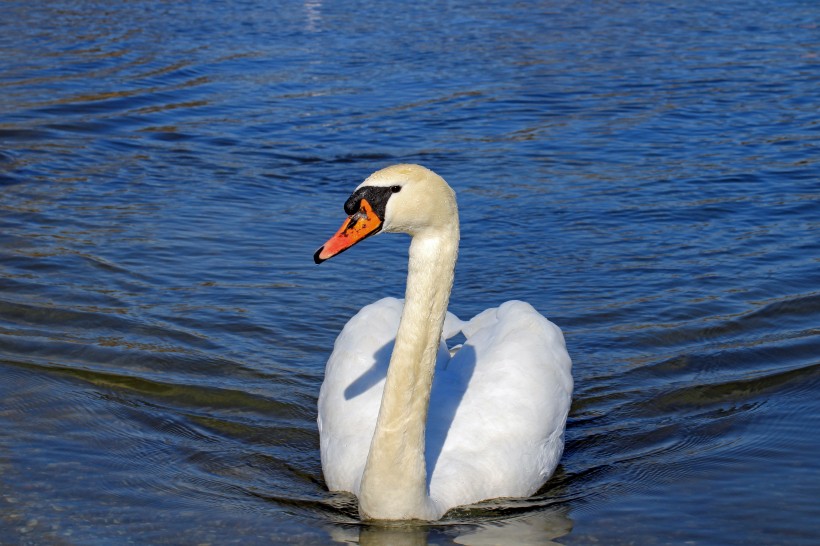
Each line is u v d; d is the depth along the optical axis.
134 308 12.66
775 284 13.38
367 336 9.93
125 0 33.31
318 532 8.50
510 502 9.10
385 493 8.52
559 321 12.54
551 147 19.30
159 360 11.51
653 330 12.30
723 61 26.42
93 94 22.14
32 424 10.17
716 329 12.30
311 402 10.91
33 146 18.75
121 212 15.83
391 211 7.99
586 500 9.12
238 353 11.75
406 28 30.36
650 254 14.36
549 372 9.89
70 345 11.72
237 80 23.98
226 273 13.77
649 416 10.71
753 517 8.68
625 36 29.70
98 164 18.05
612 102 22.52
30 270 13.56
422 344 8.34
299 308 12.84
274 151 19.16
